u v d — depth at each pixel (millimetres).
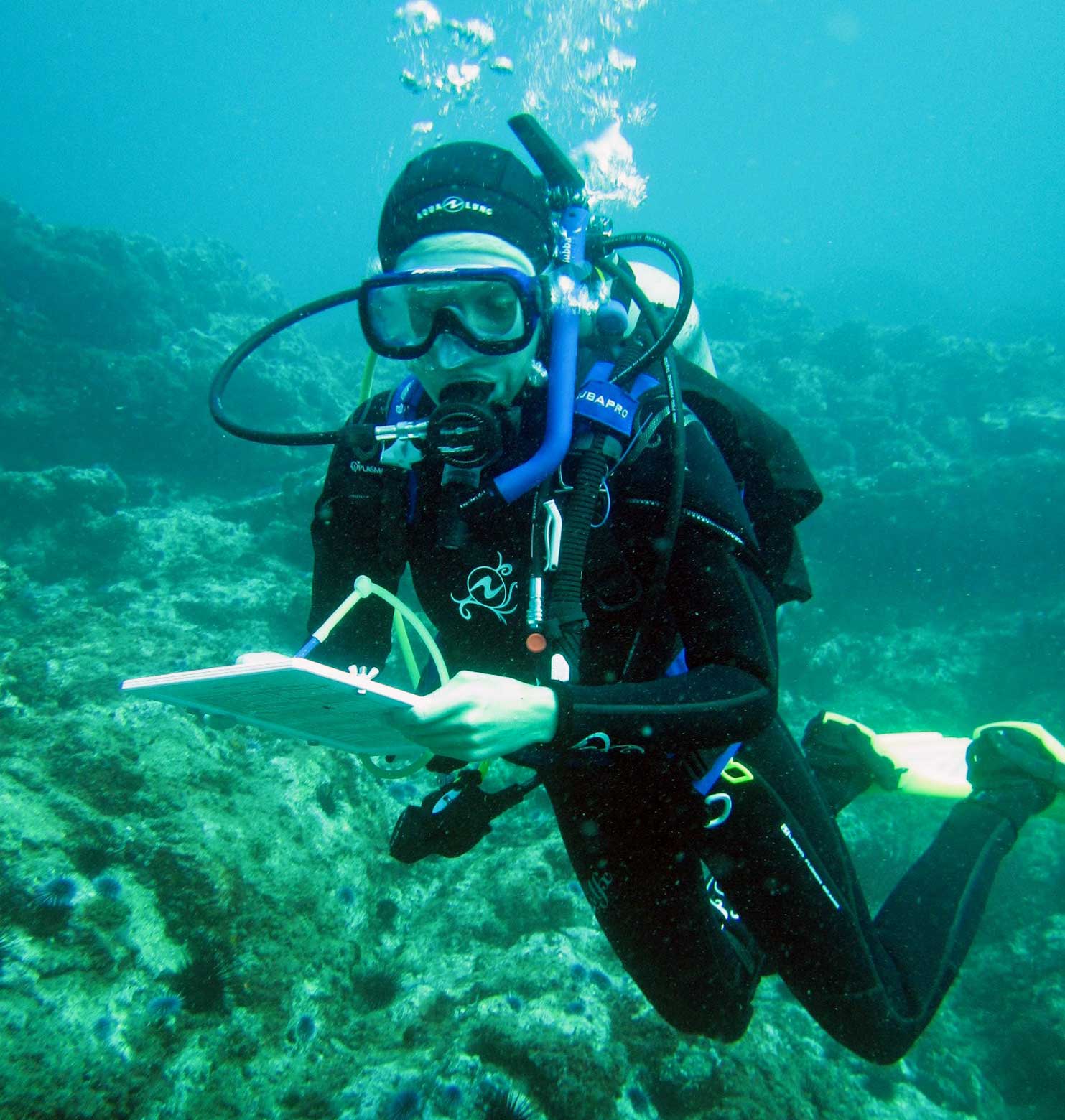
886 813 5812
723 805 2115
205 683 1193
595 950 3738
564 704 1271
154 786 3518
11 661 4602
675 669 1976
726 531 1603
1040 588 7559
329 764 4465
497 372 1628
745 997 2668
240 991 3123
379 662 2219
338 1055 3178
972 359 10500
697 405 1994
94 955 2928
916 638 7566
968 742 3332
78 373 9797
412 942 3963
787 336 12047
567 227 1746
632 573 1700
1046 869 5406
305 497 7941
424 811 2094
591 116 3291
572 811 2229
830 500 8359
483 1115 2811
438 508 1864
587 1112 2863
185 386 10148
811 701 7199
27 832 3135
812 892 2199
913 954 2475
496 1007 3227
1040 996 4758
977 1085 4371
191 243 15055
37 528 7844
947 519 7867
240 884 3371
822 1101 3473
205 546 7781
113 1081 2660
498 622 1901
